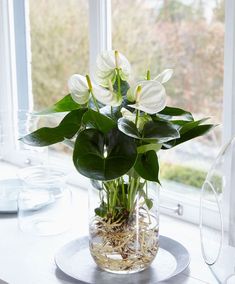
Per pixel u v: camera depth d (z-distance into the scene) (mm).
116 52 1017
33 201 1421
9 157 2135
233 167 1168
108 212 1081
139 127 1018
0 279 1111
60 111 1137
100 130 1015
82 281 1080
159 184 1030
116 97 978
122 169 944
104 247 1098
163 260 1176
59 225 1404
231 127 1254
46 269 1153
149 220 1099
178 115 1095
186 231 1381
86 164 954
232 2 1217
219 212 1190
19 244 1297
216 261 1078
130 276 1101
